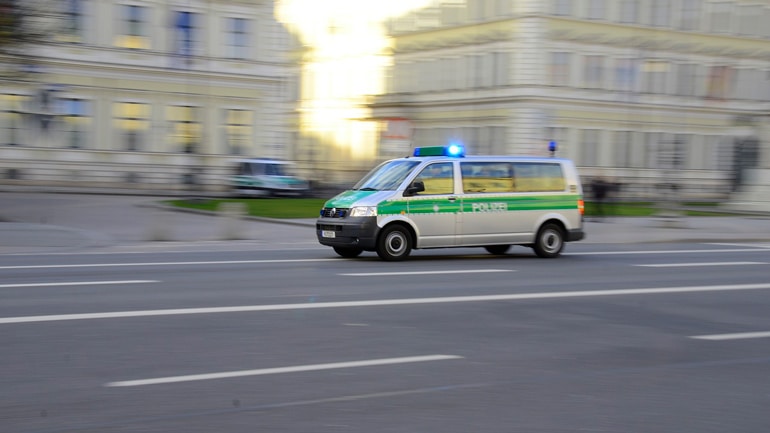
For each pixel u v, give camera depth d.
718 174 60.19
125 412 5.95
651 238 24.03
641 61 57.12
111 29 45.91
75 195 37.50
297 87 75.31
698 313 10.80
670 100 58.62
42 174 44.31
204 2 47.94
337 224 15.63
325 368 7.30
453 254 17.83
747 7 60.84
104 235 21.14
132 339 8.26
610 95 56.28
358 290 11.83
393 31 65.00
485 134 56.84
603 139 56.59
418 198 15.91
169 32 47.31
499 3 55.59
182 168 47.78
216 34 48.56
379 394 6.55
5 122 43.53
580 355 8.12
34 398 6.24
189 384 6.69
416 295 11.48
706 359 8.13
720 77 60.22
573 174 17.50
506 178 16.77
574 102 55.06
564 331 9.27
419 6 62.34
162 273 13.46
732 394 6.89
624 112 57.03
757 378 7.44
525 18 53.38
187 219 26.20
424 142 62.16
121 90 46.31
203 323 9.13
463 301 11.07
